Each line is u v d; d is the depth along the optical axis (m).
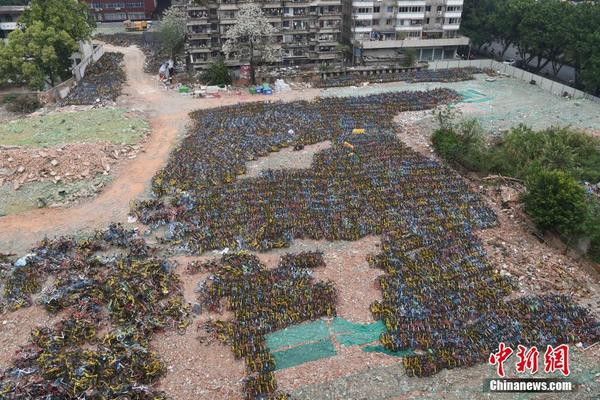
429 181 40.88
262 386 22.42
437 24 82.81
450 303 27.34
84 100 59.75
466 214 36.22
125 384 22.00
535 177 34.41
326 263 31.36
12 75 60.81
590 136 48.97
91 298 27.33
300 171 42.62
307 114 56.34
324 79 70.94
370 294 28.69
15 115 57.69
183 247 32.59
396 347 24.66
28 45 60.09
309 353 24.69
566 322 25.89
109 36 94.50
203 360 24.19
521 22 72.69
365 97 62.56
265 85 65.94
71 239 33.09
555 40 66.75
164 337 25.48
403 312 26.77
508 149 44.97
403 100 61.84
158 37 82.44
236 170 42.66
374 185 40.16
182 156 45.22
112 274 29.11
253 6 66.50
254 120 54.38
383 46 79.50
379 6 78.88
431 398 22.17
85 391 21.41
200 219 35.59
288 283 29.03
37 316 26.64
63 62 66.12
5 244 33.00
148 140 49.44
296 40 76.81
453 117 51.62
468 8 85.00
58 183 39.81
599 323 25.94
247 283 28.97
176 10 75.19
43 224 35.22
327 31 76.81
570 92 64.88
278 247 32.81
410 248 32.41
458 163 44.28
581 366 23.67
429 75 74.00
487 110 59.56
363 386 22.81
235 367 23.84
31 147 44.00
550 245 32.97
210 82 66.44
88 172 41.19
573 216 30.86
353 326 26.38
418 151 47.34
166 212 36.41
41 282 29.11
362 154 45.78
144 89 66.06
